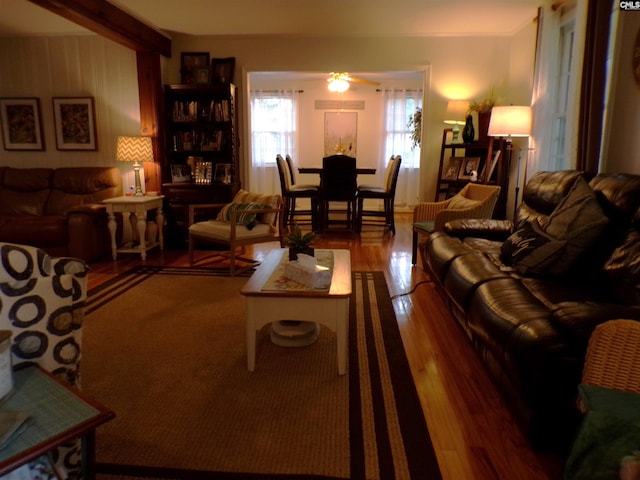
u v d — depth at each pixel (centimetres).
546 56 399
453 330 268
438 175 536
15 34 500
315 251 284
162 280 371
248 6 414
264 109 808
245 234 388
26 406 96
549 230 243
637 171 266
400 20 461
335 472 147
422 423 174
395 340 253
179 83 529
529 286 216
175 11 428
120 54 500
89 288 347
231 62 525
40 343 117
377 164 819
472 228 331
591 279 220
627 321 120
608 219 218
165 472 146
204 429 169
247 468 148
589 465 102
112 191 479
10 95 523
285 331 242
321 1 400
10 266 109
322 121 812
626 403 109
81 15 351
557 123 407
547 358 144
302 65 533
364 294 337
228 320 281
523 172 471
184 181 509
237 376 210
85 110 515
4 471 78
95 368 217
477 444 162
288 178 647
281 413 180
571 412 146
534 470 148
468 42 519
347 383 204
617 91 287
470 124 504
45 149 530
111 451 156
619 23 284
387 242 534
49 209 471
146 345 244
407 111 792
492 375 189
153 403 187
